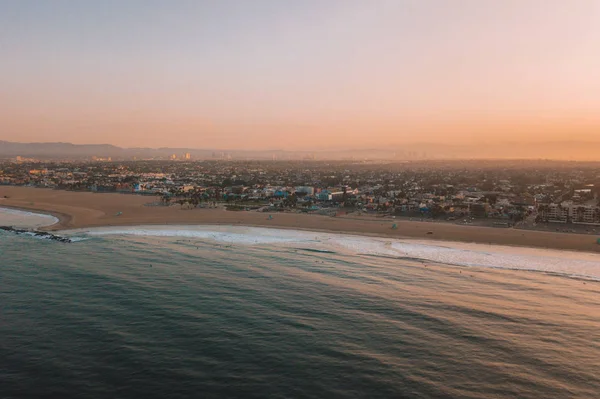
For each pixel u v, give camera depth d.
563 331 79.38
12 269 114.50
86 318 80.62
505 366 65.69
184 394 56.84
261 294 96.69
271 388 58.59
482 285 108.06
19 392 56.62
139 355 66.69
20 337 72.19
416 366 65.12
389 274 116.69
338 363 65.50
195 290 98.69
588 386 60.72
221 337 73.50
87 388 57.81
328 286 103.88
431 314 86.50
